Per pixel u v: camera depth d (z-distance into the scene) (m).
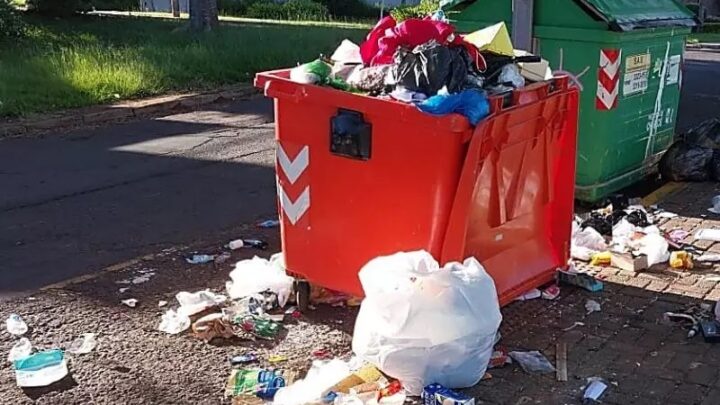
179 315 4.85
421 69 4.39
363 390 4.04
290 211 4.85
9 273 5.66
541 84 4.80
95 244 6.27
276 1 33.28
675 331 4.71
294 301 5.04
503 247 4.95
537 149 4.98
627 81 6.97
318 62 4.73
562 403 3.98
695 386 4.13
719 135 7.92
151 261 5.89
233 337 4.65
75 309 5.05
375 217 4.57
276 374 4.23
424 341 3.93
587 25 6.69
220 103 13.36
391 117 4.35
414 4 34.75
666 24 7.27
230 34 19.25
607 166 6.98
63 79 12.82
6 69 13.37
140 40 18.30
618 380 4.19
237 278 5.21
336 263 4.77
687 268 5.64
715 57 21.00
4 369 4.33
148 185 8.04
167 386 4.16
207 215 7.05
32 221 6.85
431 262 4.14
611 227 6.32
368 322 4.05
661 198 7.34
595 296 5.18
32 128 10.79
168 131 10.91
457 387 4.06
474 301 4.01
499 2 7.08
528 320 4.85
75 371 4.29
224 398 4.05
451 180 4.32
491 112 4.36
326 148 4.62
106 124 11.41
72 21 22.67
